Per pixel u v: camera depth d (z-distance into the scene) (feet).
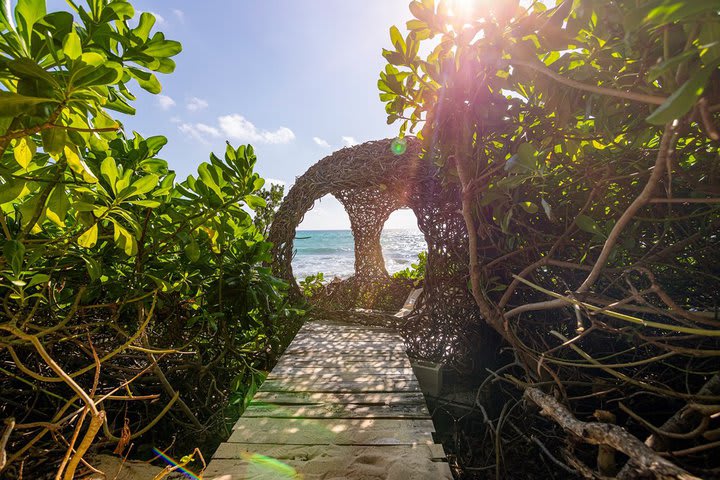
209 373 7.95
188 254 6.03
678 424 3.72
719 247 4.57
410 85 5.31
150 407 7.57
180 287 6.69
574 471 4.88
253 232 9.30
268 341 9.80
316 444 4.99
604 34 3.16
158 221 6.12
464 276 9.00
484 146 5.21
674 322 5.21
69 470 2.50
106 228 5.75
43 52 2.97
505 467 5.85
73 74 2.54
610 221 4.81
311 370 8.13
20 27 2.85
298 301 13.03
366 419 5.75
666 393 3.68
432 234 9.93
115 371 7.20
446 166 6.66
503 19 3.63
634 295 3.65
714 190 3.43
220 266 7.42
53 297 5.46
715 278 4.51
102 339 7.07
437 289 9.85
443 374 9.65
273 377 7.67
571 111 3.87
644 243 5.12
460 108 4.99
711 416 3.17
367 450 4.82
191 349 8.32
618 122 3.93
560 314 6.26
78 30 3.61
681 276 5.17
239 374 8.01
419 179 10.09
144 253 5.93
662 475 2.65
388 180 10.64
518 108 4.90
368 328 11.92
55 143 2.81
